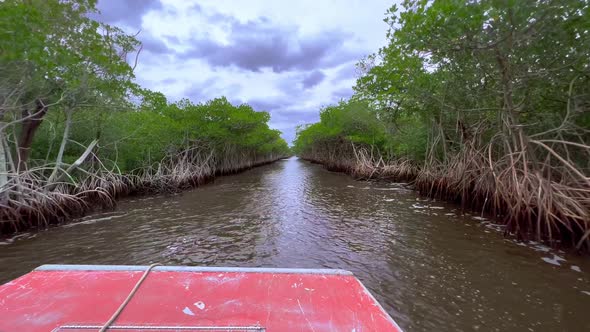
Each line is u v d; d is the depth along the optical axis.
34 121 10.39
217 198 15.36
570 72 7.59
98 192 12.23
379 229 8.84
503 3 6.28
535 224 7.58
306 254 6.80
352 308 1.50
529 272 5.59
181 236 8.35
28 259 6.61
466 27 7.31
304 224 9.62
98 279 1.74
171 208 12.60
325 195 15.87
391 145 21.39
